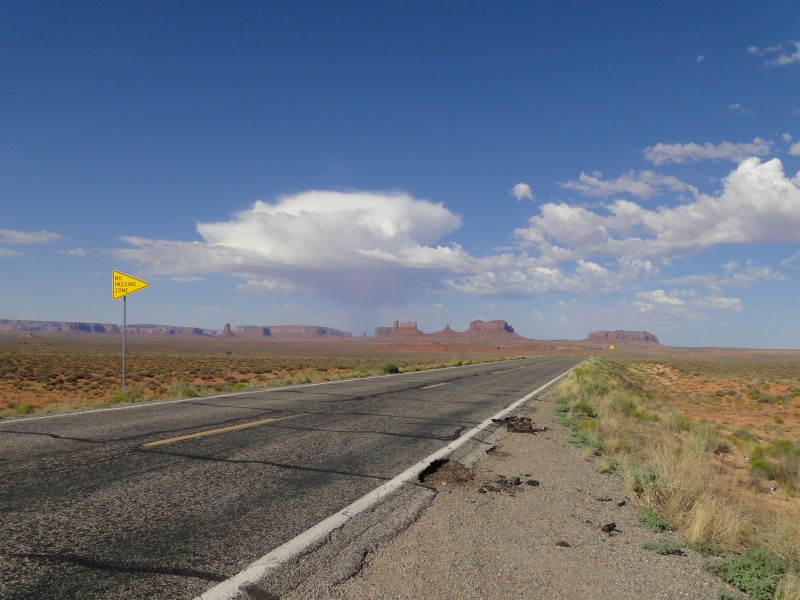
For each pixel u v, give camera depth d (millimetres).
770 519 6195
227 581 3463
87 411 10805
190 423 9438
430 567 3832
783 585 3676
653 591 3619
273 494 5414
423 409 13016
